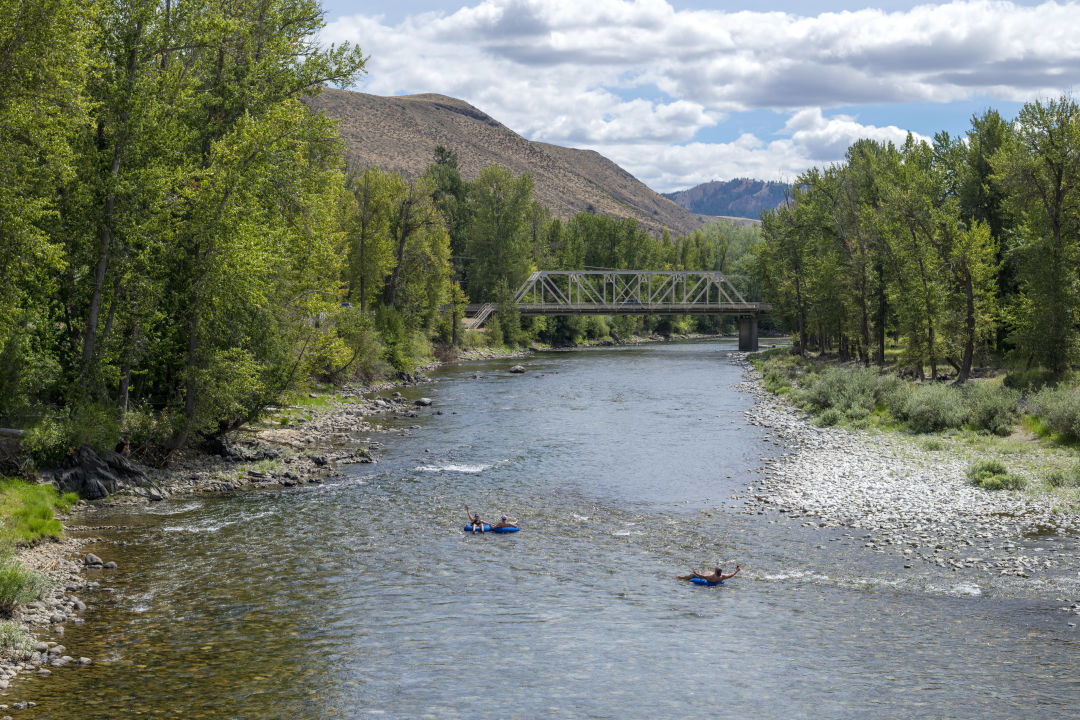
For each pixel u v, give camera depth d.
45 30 22.72
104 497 30.23
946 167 72.06
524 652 17.64
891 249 65.00
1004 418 42.22
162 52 32.53
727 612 19.94
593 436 45.53
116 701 15.04
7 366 29.41
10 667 16.20
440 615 19.78
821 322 85.50
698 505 30.36
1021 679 16.02
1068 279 47.66
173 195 32.91
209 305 33.12
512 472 36.16
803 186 91.19
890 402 49.75
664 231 187.50
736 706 15.11
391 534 26.69
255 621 19.27
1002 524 26.58
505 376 82.00
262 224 36.34
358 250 79.06
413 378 75.25
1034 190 50.78
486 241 127.06
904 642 17.95
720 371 88.19
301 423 46.88
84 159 29.89
